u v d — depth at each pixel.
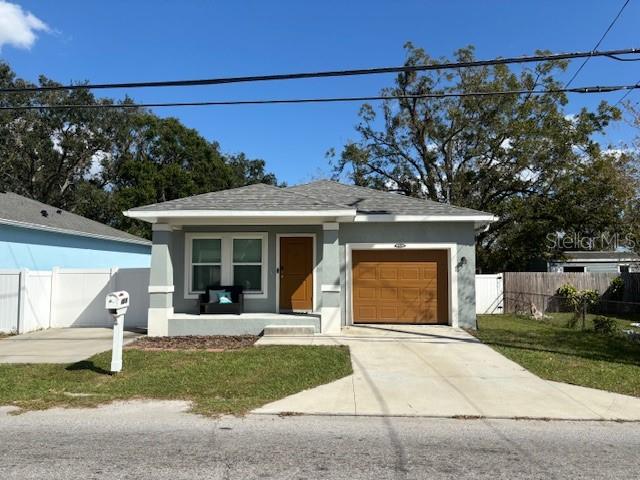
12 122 37.97
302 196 14.14
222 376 8.68
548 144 27.88
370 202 15.73
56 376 8.74
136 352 10.73
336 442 5.70
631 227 16.47
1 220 16.66
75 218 23.61
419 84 32.16
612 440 5.85
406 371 9.20
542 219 28.55
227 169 42.38
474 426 6.38
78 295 15.32
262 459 5.14
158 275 13.17
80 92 39.59
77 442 5.65
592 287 21.89
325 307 13.16
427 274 14.96
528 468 4.93
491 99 29.34
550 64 28.25
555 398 7.60
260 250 14.55
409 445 5.62
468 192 30.81
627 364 9.82
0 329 13.86
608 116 26.88
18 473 4.71
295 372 8.95
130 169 39.00
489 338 12.63
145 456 5.20
